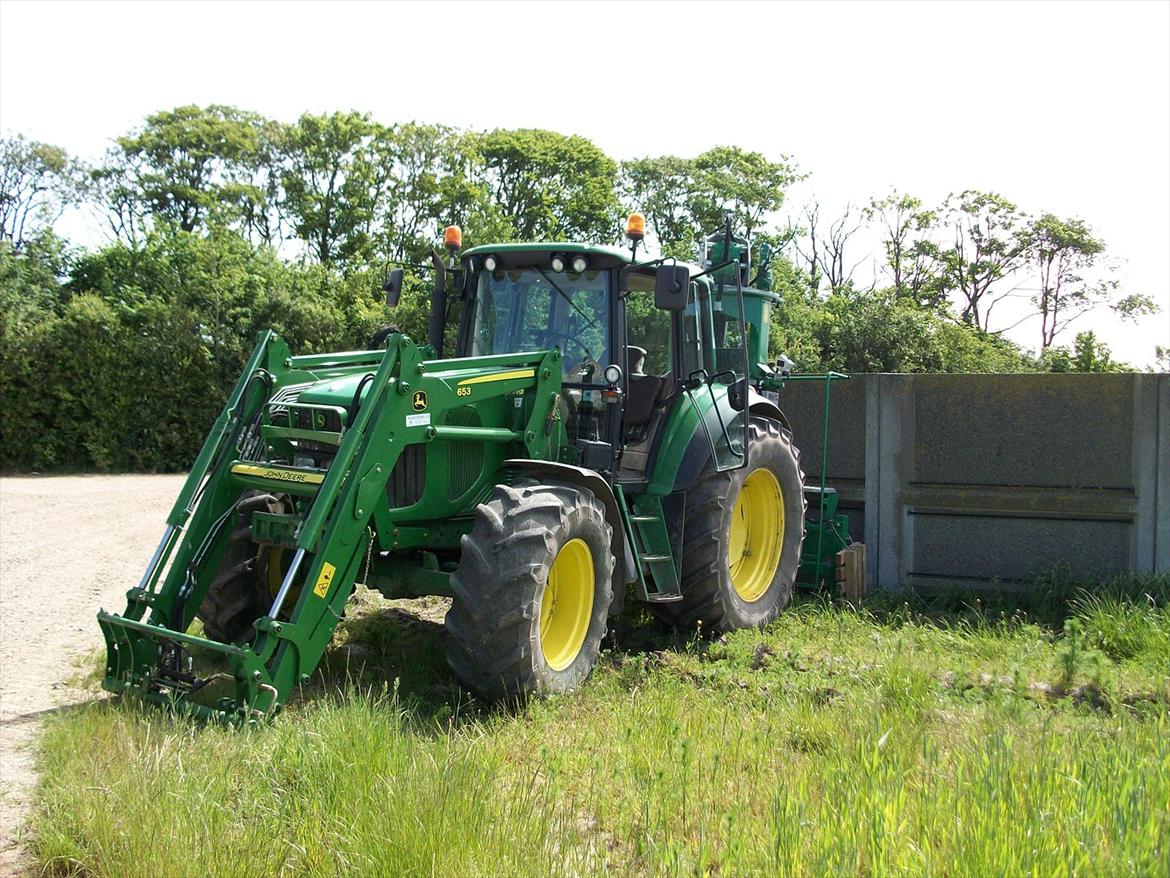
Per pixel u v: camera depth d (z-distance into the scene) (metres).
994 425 7.93
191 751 4.06
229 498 5.42
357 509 4.85
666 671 5.46
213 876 3.11
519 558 4.84
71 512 12.57
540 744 4.45
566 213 34.94
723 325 7.67
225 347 19.62
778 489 7.22
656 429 6.45
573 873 3.13
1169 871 2.80
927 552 8.18
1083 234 41.16
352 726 4.01
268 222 34.19
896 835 3.13
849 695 4.83
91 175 35.22
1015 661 5.57
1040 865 2.88
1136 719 4.56
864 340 22.03
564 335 6.21
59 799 3.73
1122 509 7.57
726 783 3.90
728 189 35.34
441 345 6.61
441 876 3.06
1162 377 7.45
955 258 42.22
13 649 6.15
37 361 18.42
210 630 5.71
